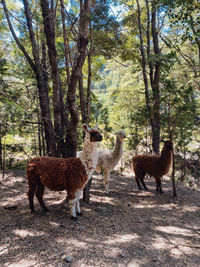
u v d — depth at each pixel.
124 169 10.46
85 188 5.52
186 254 3.38
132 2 10.42
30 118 8.24
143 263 3.05
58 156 6.34
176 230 4.21
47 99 8.03
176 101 5.77
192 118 6.29
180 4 5.36
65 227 3.96
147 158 6.75
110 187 7.24
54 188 4.41
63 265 2.85
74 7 7.68
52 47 6.00
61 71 9.10
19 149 9.17
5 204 5.11
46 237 3.54
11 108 7.01
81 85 6.37
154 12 9.21
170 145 6.13
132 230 4.10
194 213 5.19
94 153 4.26
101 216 4.71
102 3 5.27
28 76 9.04
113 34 5.79
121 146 6.23
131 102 10.59
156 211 5.23
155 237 3.86
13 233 3.62
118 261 3.04
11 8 9.92
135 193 6.66
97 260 3.02
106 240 3.61
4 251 3.09
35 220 4.20
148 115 6.56
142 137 9.67
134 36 10.14
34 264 2.83
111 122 11.35
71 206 4.27
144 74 8.85
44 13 5.86
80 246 3.34
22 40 8.43
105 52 6.15
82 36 4.69
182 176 7.45
